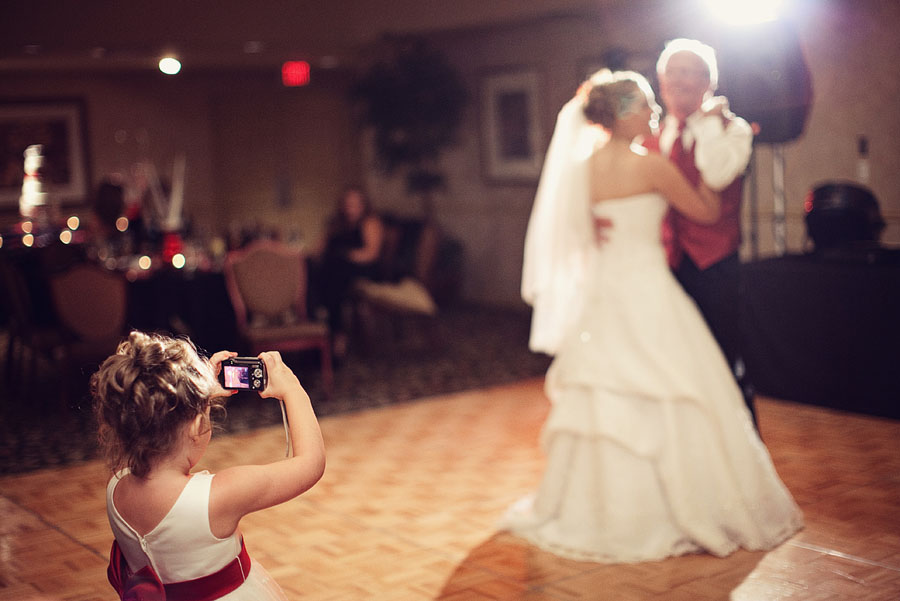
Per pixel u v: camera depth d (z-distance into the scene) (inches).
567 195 149.9
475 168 401.7
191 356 71.5
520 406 237.1
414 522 156.9
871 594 119.3
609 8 319.6
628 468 135.6
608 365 138.3
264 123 475.2
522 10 335.9
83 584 137.6
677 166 145.4
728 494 135.1
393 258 334.6
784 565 129.8
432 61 386.9
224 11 365.1
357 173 490.3
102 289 241.0
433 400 248.1
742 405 141.6
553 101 356.5
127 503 70.2
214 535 69.9
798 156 261.4
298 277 257.4
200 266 267.4
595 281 144.2
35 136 430.3
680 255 154.9
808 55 254.2
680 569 130.0
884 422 205.9
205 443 72.7
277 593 76.7
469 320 372.8
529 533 145.4
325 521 159.6
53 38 343.0
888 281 203.9
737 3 178.9
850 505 153.6
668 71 143.1
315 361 288.7
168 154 457.7
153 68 444.5
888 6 236.5
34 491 186.1
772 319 226.1
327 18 382.9
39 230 376.5
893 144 240.4
